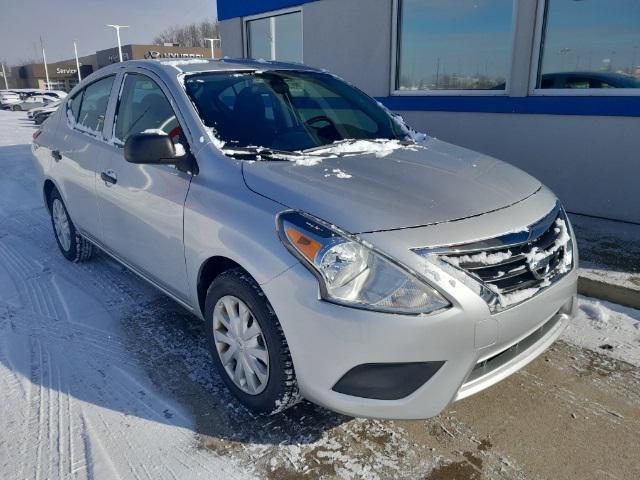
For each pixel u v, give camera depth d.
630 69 4.48
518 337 2.04
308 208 2.06
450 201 2.16
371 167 2.48
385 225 1.95
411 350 1.85
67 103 4.16
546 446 2.18
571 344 2.95
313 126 3.00
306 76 3.47
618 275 3.49
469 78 5.61
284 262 1.99
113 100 3.38
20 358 2.87
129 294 3.69
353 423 2.34
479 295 1.90
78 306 3.51
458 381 1.92
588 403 2.45
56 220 4.38
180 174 2.60
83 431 2.28
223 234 2.24
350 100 3.44
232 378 2.43
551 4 4.79
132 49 48.09
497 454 2.14
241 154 2.52
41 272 4.15
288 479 2.02
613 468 2.06
